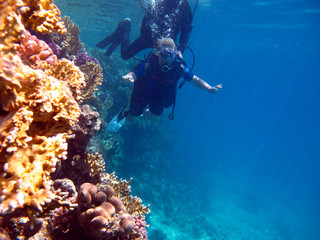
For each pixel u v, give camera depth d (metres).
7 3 1.76
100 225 2.36
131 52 6.72
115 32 7.32
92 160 3.33
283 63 54.81
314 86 87.25
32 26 2.61
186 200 18.64
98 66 5.25
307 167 73.62
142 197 14.41
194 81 5.89
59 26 2.87
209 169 35.06
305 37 28.38
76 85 2.99
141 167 15.99
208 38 41.91
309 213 36.03
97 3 20.84
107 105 9.46
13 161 1.76
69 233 2.56
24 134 1.82
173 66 5.47
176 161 22.83
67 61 2.99
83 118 3.26
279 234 23.47
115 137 12.36
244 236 19.58
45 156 1.96
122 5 21.34
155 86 5.72
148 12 6.36
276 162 65.69
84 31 43.69
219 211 23.42
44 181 1.85
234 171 46.53
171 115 6.29
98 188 3.08
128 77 5.31
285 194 43.94
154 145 18.09
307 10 19.59
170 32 6.24
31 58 2.94
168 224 14.31
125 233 2.77
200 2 21.41
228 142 68.19
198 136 49.81
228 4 20.94
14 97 1.83
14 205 1.56
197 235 14.99
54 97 2.19
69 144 3.22
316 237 26.20
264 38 32.75
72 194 2.70
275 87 118.25
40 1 2.55
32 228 1.82
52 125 2.26
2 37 1.76
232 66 88.12
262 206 29.53
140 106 6.05
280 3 19.08
